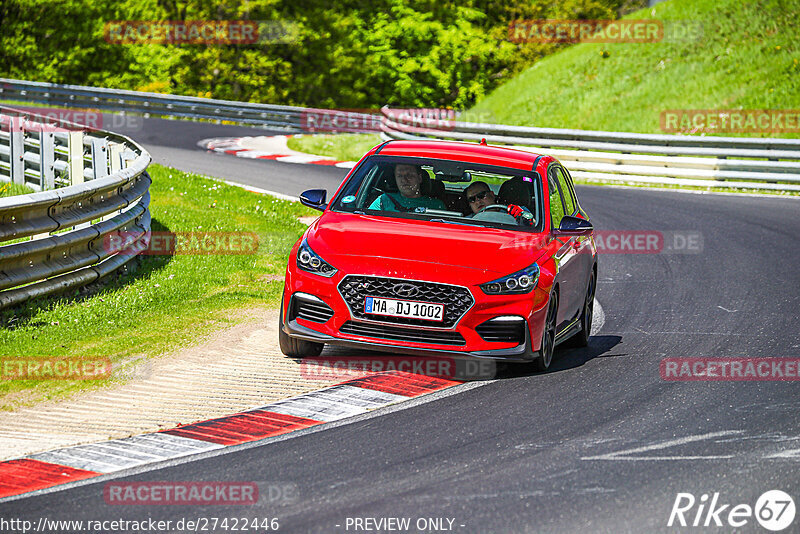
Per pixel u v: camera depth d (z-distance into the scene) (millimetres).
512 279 24734
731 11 107688
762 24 103750
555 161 30797
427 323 24531
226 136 102250
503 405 23125
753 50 100812
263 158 83375
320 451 19766
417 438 20641
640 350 29203
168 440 20250
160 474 18406
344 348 27766
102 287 33312
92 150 49281
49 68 176375
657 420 22188
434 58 175500
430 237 25828
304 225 49312
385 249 25188
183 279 35156
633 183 74500
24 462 18875
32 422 21062
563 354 28797
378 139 99688
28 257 29203
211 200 54312
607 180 75375
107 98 123750
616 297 37250
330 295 24891
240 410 22281
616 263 44500
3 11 177375
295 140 100750
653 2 121562
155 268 37000
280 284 35812
